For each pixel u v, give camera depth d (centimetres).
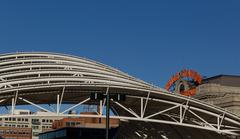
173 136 9600
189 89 11138
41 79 6975
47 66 8081
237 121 7344
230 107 9412
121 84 6831
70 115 6328
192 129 8562
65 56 8469
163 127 9138
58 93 6869
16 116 6206
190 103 7144
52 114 6288
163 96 7044
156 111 7994
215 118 7669
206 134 8500
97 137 15088
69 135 15038
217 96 10231
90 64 8256
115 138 11488
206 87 10419
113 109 8625
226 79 11100
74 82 7050
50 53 8662
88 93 7019
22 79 6919
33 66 8038
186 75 11369
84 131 15138
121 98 4506
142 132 10075
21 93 6656
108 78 7625
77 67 8081
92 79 7231
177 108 7431
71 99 7544
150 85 7556
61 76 7062
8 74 7338
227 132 7188
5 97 6625
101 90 6856
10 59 8519
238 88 10544
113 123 15000
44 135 17050
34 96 7031
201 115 7631
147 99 6919
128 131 10394
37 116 6244
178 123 6912
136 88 6794
